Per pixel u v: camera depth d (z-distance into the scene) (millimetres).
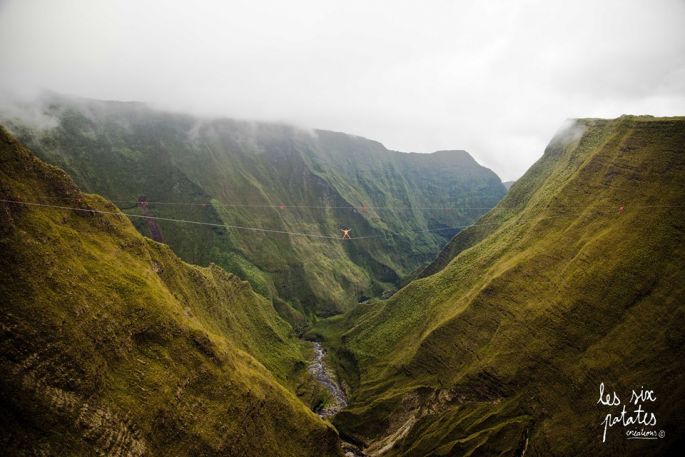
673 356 63750
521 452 69938
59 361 41906
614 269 78312
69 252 52375
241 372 64562
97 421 42344
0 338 38781
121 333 50719
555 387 73688
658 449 57031
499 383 81000
